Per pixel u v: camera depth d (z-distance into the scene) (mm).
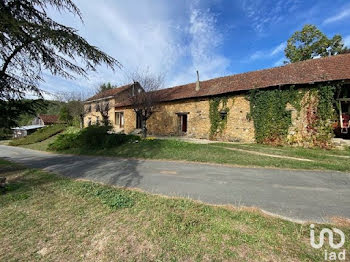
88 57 4371
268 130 10648
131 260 1885
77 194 3629
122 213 2818
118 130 20453
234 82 13250
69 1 3949
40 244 2150
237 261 1841
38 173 5602
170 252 1985
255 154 7660
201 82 16578
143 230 2367
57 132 24516
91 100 24953
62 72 4703
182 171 5559
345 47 20641
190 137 14648
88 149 11086
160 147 9516
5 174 5496
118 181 4664
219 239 2172
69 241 2193
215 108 13109
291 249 2002
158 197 3443
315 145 9266
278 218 2688
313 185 4223
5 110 4195
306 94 9578
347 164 6078
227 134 12555
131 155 8414
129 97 13570
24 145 20062
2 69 3938
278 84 10133
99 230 2400
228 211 2855
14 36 3480
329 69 9469
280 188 4027
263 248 2018
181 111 15258
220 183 4391
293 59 21844
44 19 3969
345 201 3344
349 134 9719
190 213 2781
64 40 3793
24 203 3227
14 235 2322
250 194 3676
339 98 9344
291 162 6258
